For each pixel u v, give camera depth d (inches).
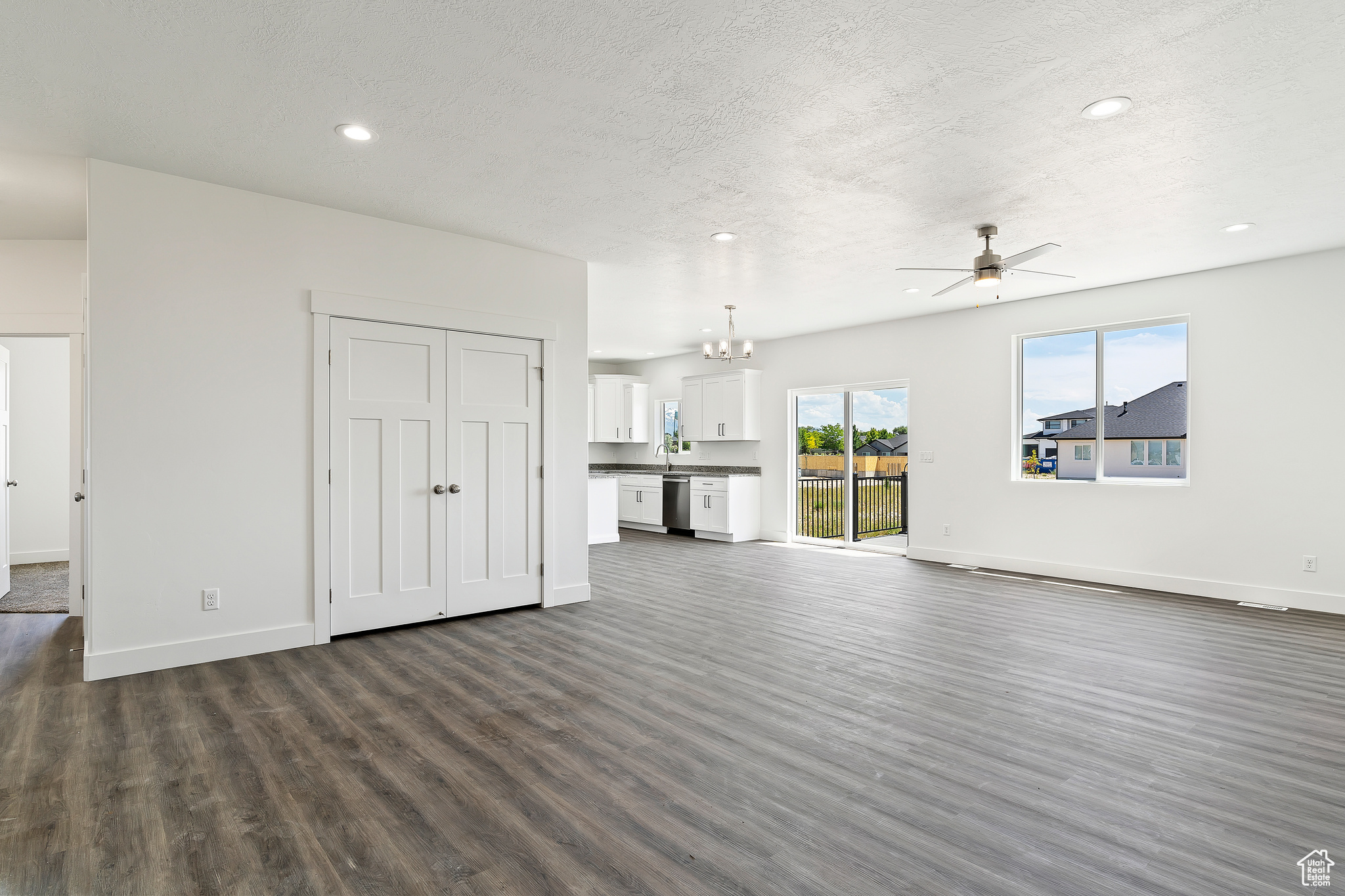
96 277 133.0
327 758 100.3
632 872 73.4
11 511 276.1
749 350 281.6
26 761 99.0
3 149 128.5
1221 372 209.6
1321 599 191.8
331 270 160.4
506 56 98.0
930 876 72.7
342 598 162.7
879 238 182.5
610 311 277.3
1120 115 115.1
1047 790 91.2
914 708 119.7
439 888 70.6
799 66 100.3
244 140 125.1
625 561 282.7
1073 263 204.2
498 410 188.2
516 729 111.0
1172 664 144.2
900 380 293.0
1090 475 240.8
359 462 165.3
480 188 148.3
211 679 134.2
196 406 143.6
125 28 90.4
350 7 86.4
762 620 182.5
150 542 138.7
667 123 118.5
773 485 346.0
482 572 185.9
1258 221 167.6
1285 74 101.7
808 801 88.4
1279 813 85.0
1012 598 209.5
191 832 80.7
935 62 99.2
